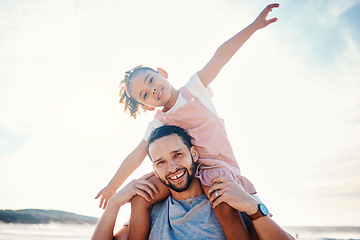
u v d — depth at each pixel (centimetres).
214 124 266
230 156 259
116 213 223
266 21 274
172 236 209
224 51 280
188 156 215
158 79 294
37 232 1242
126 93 328
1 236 832
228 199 194
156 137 215
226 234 196
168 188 231
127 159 284
